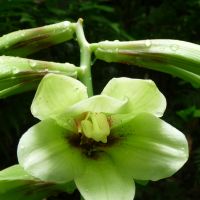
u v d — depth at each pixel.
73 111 0.23
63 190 0.27
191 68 0.27
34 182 0.26
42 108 0.23
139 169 0.25
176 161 0.24
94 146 0.25
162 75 0.73
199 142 0.72
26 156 0.23
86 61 0.27
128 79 0.23
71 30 0.29
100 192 0.24
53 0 0.65
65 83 0.23
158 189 0.69
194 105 0.62
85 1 0.70
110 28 0.65
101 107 0.23
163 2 0.79
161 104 0.24
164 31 0.74
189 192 0.73
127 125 0.25
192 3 0.76
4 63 0.26
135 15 0.81
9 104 0.58
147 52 0.27
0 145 0.60
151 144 0.24
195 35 0.76
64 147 0.24
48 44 0.29
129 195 0.24
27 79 0.26
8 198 0.26
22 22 0.62
